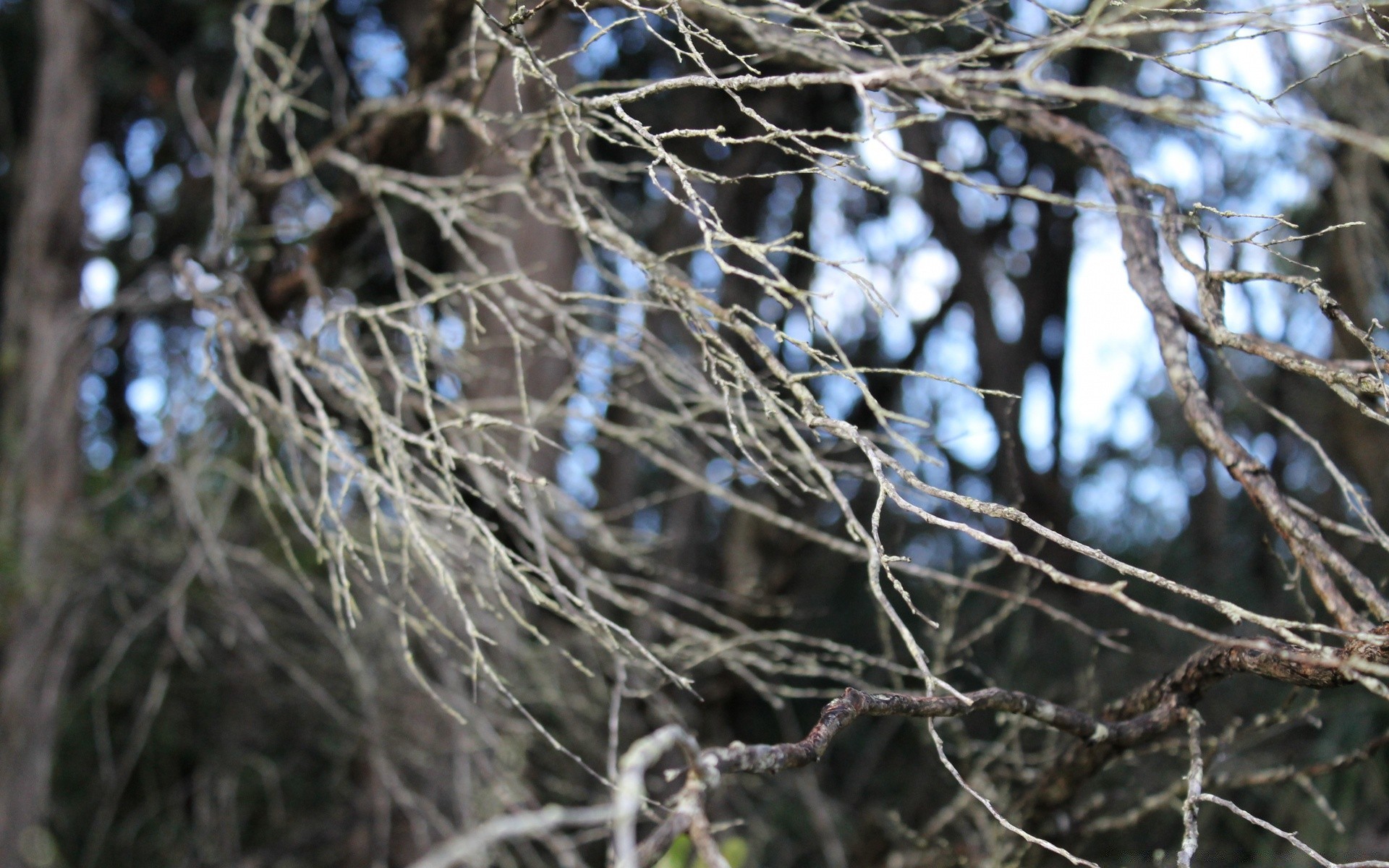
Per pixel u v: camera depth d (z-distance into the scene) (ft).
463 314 9.92
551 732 12.09
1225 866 10.57
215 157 10.66
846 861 12.16
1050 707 4.99
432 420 6.18
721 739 13.60
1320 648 3.82
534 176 7.13
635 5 5.22
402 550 7.09
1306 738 11.69
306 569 13.38
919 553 15.06
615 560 12.12
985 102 6.27
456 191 8.84
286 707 13.53
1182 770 9.96
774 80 4.71
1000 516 4.14
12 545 12.91
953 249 17.01
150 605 11.98
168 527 13.20
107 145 21.07
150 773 13.64
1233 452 5.26
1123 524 19.80
